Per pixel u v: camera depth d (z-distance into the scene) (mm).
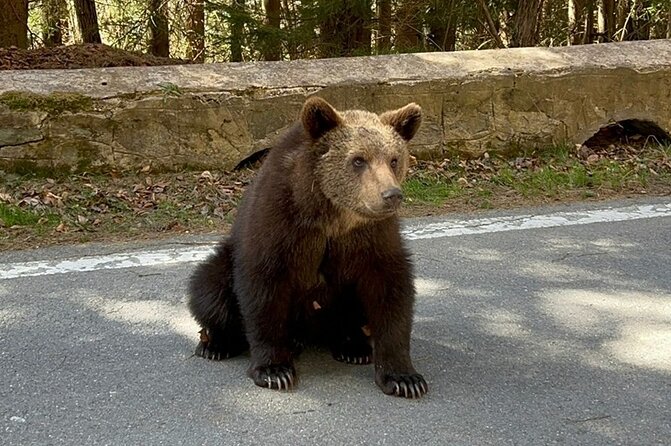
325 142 3230
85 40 10570
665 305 4051
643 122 6816
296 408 3154
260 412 3127
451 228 5020
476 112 6324
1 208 5023
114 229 4965
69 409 3119
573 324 3836
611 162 6336
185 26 11438
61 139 5527
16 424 3023
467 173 6078
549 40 14094
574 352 3588
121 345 3584
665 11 12266
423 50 10047
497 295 4121
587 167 6281
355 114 3395
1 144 5441
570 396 3258
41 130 5484
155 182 5605
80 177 5547
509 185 5883
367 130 3254
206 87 5797
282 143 3363
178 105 5715
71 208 5180
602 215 5281
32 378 3314
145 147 5684
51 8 11102
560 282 4285
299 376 3387
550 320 3875
